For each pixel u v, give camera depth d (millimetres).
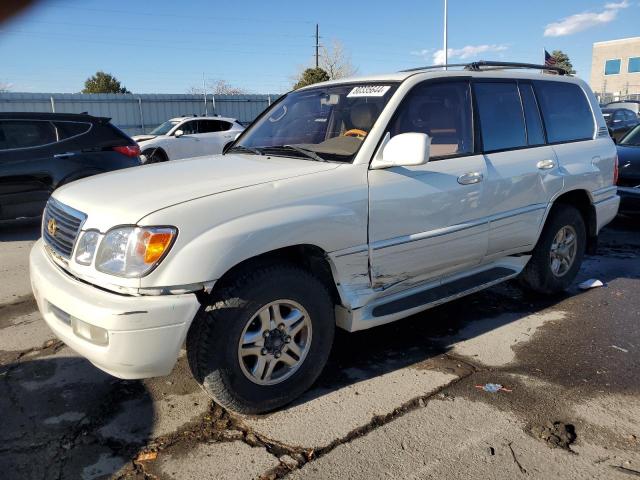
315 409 3111
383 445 2781
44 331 4230
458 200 3719
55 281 2893
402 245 3438
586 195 4965
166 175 3283
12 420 3014
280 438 2844
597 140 5055
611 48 58031
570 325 4309
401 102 3541
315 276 3121
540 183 4332
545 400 3191
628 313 4547
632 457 2686
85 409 3117
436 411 3084
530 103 4457
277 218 2863
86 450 2754
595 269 5832
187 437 2857
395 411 3086
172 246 2602
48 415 3059
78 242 2844
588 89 5164
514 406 3131
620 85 57875
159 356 2625
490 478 2539
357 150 3328
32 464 2646
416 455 2703
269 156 3709
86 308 2611
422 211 3514
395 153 3193
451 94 3873
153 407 3137
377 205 3279
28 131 7562
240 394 2898
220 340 2773
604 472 2574
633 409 3100
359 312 3328
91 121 8102
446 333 4160
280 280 2908
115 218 2713
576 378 3457
